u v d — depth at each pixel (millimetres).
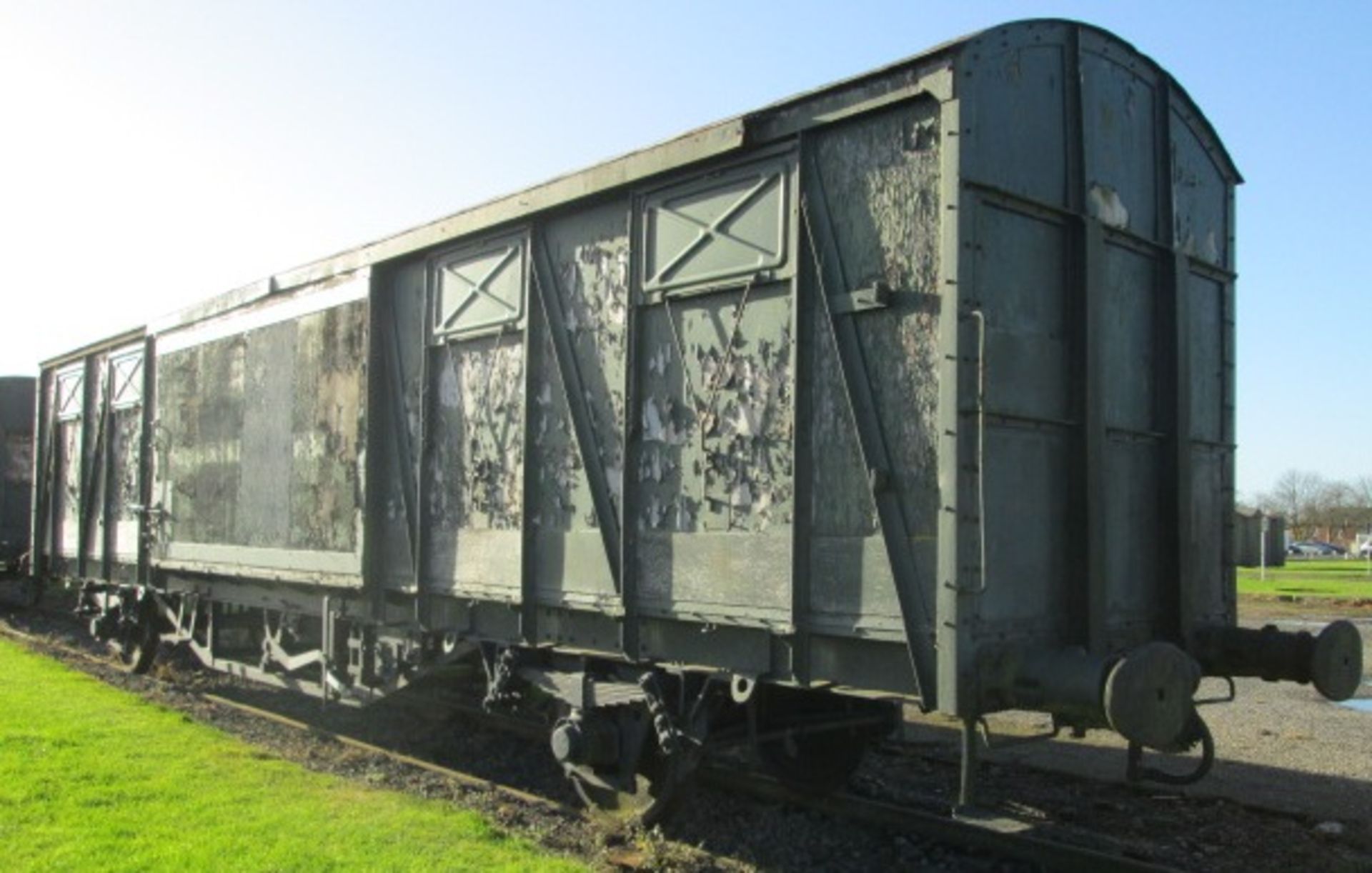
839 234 5715
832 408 5707
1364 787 8555
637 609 6668
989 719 11211
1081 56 6020
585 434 7105
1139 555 6355
